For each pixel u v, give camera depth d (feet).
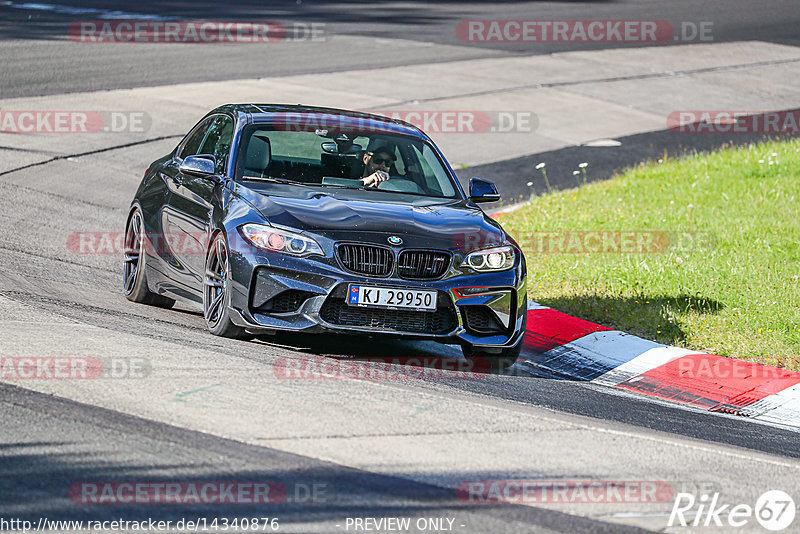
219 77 255.29
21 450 58.18
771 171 191.21
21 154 176.04
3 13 336.90
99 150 185.26
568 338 107.96
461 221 92.84
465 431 69.51
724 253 138.92
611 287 125.49
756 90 297.12
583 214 161.89
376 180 98.12
